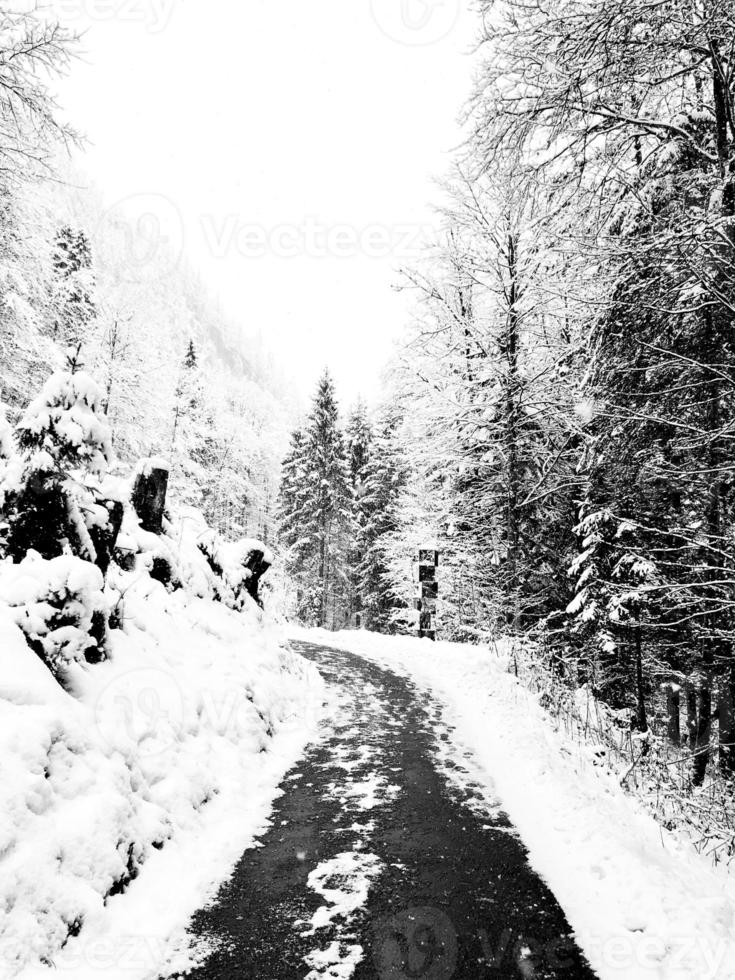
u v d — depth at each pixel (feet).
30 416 17.95
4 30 26.25
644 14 19.79
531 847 14.49
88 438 18.43
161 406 90.48
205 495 116.98
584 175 25.36
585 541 30.99
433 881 12.85
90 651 16.25
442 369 46.16
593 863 13.51
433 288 45.68
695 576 24.81
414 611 69.72
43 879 9.85
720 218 18.02
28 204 52.80
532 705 27.96
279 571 99.76
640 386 23.30
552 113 23.02
